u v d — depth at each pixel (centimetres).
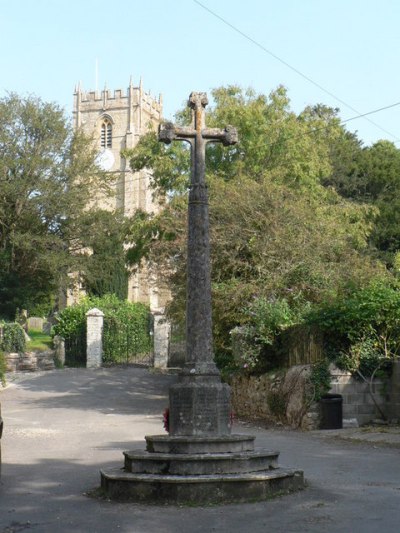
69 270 5659
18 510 849
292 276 2345
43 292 5891
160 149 3512
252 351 2117
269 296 2297
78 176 5747
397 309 1853
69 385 3241
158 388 3144
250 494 869
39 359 4003
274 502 852
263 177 2775
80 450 1379
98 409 2397
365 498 870
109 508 842
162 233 3153
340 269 2412
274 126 3406
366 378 1838
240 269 2375
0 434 1088
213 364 991
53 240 5469
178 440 930
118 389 3098
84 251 6012
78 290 6231
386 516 774
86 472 1114
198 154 1048
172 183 3462
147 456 911
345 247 2523
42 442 1518
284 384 1917
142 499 874
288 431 1769
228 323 2344
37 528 759
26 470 1139
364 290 1931
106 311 4406
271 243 2347
